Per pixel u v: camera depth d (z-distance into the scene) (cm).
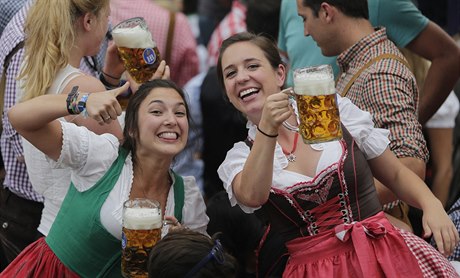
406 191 1077
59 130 1056
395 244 1027
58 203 1141
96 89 1135
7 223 1294
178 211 1104
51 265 1080
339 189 1030
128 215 1002
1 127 1305
